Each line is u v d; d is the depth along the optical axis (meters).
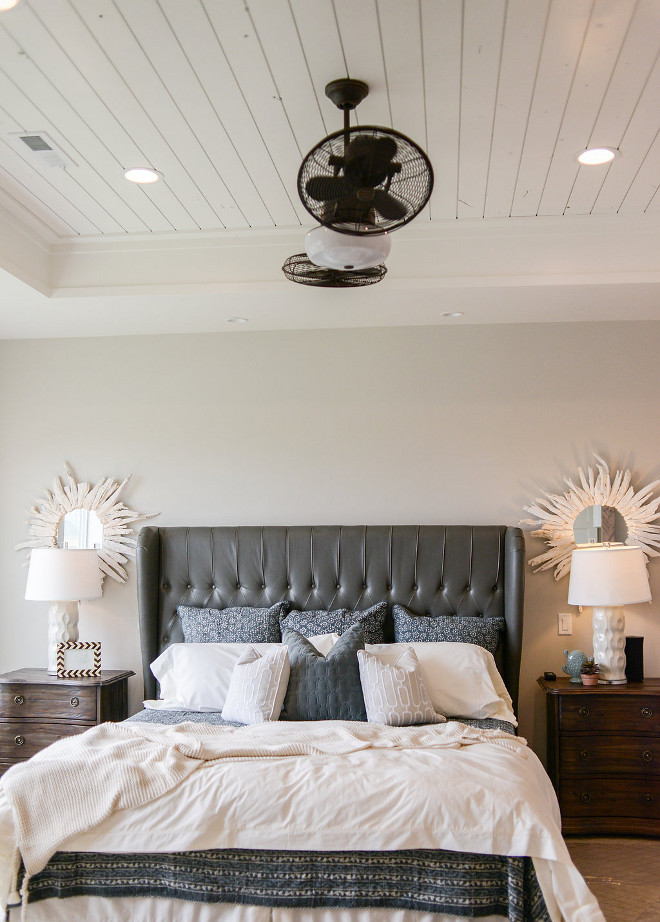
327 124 2.93
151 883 2.65
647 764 4.00
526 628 4.53
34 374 4.97
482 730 3.27
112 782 2.73
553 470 4.59
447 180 3.39
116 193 3.51
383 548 4.43
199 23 2.34
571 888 2.49
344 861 2.60
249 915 2.60
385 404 4.72
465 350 4.69
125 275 4.08
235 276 4.03
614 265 3.86
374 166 2.34
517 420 4.63
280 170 3.31
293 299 4.13
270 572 4.48
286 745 2.98
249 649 3.96
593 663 4.25
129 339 4.92
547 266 3.89
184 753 2.91
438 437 4.67
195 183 3.42
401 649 3.96
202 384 4.85
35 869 2.61
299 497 4.73
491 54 2.49
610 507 4.53
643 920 3.09
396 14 2.30
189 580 4.55
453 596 4.38
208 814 2.63
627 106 2.80
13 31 2.37
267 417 4.79
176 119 2.88
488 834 2.53
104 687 4.25
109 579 4.83
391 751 2.98
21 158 3.17
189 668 4.04
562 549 4.52
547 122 2.90
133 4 2.25
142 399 4.89
